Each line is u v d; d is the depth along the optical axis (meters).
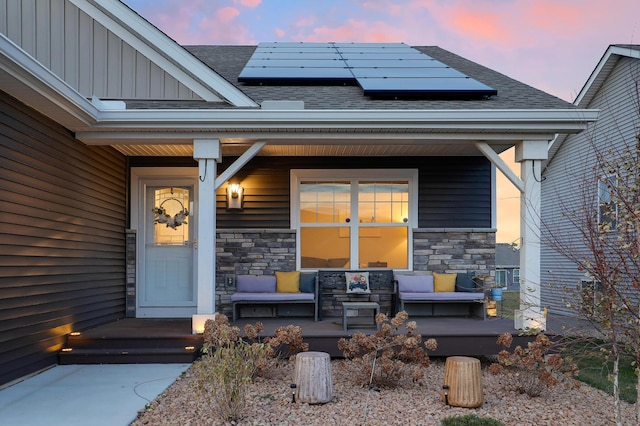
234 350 4.26
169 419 3.99
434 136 6.21
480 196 8.27
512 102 6.57
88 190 6.69
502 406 4.42
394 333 5.80
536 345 4.69
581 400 4.67
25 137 5.14
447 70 8.16
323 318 7.65
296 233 8.12
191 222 8.16
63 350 5.92
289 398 4.52
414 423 3.95
